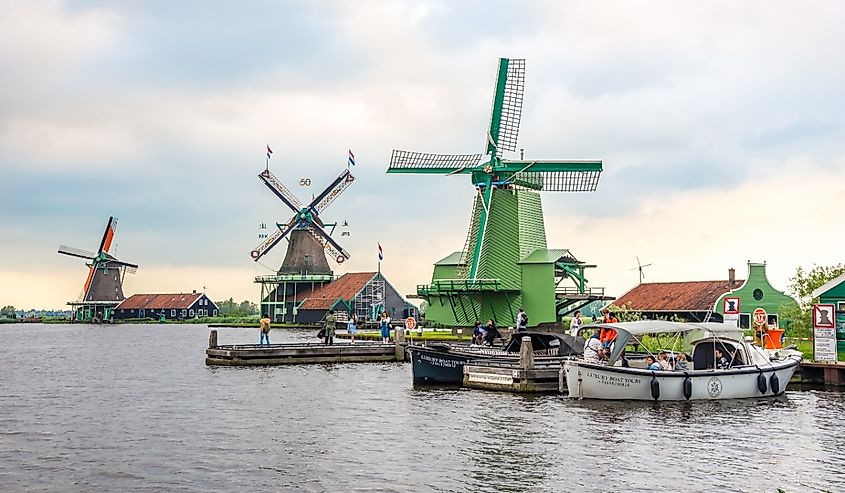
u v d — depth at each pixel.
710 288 73.69
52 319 195.75
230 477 22.36
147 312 164.88
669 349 43.38
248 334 105.06
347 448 25.75
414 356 41.09
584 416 30.77
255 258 130.25
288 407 34.09
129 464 23.94
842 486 21.02
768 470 22.59
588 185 71.50
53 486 21.64
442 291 70.50
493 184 70.88
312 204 129.75
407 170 74.69
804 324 54.41
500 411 32.22
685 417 30.44
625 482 21.45
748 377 35.09
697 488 20.88
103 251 167.62
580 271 71.94
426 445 26.03
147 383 43.84
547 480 21.72
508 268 69.62
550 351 42.16
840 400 34.66
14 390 41.31
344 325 107.25
